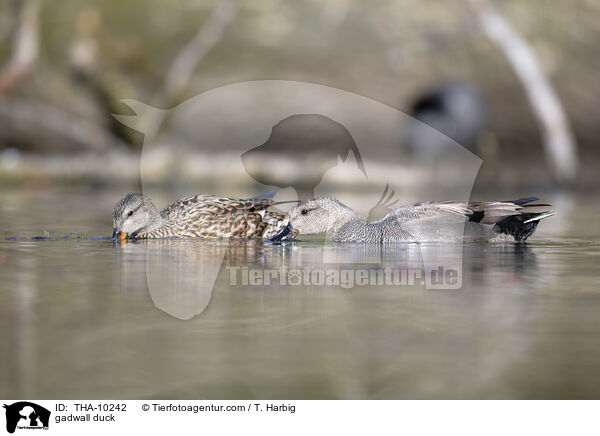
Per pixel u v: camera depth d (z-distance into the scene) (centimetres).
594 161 3559
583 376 502
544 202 2133
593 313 677
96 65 3188
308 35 3953
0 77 3141
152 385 482
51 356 539
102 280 827
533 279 853
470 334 603
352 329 617
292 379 494
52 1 3428
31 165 2808
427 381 492
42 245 1163
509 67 3766
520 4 3688
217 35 3716
